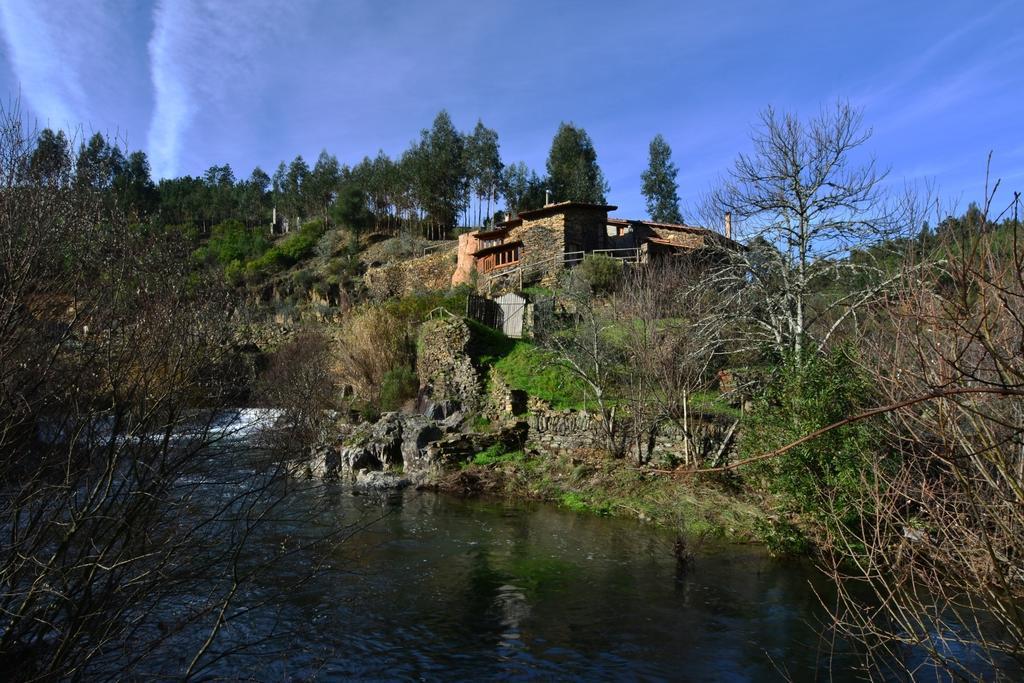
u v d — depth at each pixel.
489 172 75.25
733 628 8.98
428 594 10.19
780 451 2.40
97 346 4.85
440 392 25.45
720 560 12.23
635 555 12.58
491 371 24.64
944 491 4.04
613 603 9.94
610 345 21.64
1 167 4.86
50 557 4.61
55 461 4.59
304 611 9.11
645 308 20.86
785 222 17.44
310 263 66.12
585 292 27.42
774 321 17.50
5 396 4.32
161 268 5.71
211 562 5.33
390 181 77.81
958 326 2.83
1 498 4.33
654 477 17.22
